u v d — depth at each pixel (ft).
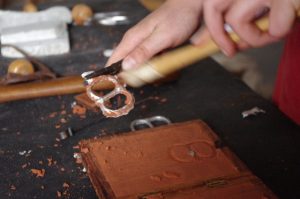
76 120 1.94
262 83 3.04
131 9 2.96
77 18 2.73
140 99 2.06
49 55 2.41
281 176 1.66
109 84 1.89
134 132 1.81
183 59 1.65
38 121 1.94
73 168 1.69
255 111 1.97
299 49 2.10
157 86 2.14
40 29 2.43
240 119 1.94
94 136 1.85
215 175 1.62
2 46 2.38
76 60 2.38
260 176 1.66
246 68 3.03
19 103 2.04
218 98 2.08
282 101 2.24
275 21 1.39
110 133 1.86
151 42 1.63
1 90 2.03
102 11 2.93
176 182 1.59
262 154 1.76
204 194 1.54
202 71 2.28
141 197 1.53
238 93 2.11
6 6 3.15
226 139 1.83
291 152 1.77
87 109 1.99
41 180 1.65
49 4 3.02
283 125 1.90
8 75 2.12
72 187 1.62
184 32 1.67
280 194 1.59
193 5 1.69
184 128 1.84
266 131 1.87
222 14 1.52
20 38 2.41
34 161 1.73
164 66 1.65
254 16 1.48
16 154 1.76
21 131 1.88
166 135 1.80
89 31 2.67
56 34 2.45
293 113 2.17
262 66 3.12
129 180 1.60
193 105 2.03
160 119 1.93
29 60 2.29
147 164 1.67
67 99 2.06
